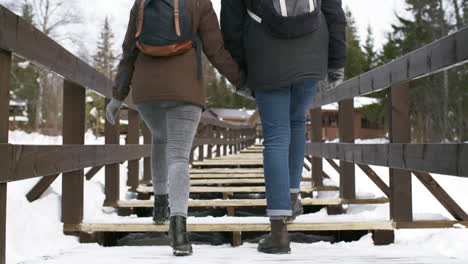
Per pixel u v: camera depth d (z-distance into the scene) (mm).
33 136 15953
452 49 2074
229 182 5250
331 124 36938
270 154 2258
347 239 3254
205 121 8789
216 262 1882
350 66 44000
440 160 2072
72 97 2973
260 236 3508
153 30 2207
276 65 2205
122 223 2844
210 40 2250
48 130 31375
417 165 2318
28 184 2965
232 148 13453
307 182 5414
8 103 1854
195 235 3441
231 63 2311
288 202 2229
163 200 2754
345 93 3719
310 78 2215
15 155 1880
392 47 30688
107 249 2463
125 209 3785
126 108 4754
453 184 4887
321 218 3070
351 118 3818
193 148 7516
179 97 2223
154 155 2693
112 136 3787
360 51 48219
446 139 28031
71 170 2607
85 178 3967
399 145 2551
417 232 3090
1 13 1764
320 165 4754
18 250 2305
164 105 2311
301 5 2189
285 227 2230
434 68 2248
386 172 6559
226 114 49344
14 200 2637
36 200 2881
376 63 36125
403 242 2904
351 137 3811
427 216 3021
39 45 2164
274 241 2209
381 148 2826
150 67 2258
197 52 2309
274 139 2275
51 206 2918
